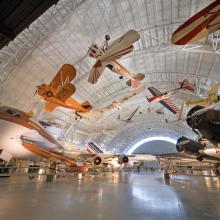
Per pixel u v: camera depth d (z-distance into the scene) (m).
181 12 18.59
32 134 11.65
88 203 6.30
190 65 25.11
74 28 19.44
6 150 10.77
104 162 24.70
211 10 4.31
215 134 6.73
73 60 23.09
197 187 11.38
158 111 39.41
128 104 39.53
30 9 3.94
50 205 5.87
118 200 6.94
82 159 18.78
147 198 7.43
